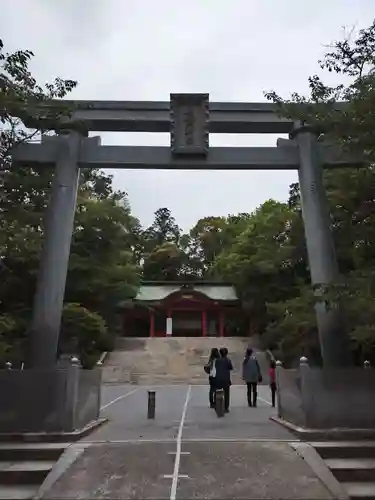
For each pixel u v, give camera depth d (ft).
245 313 161.79
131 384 106.63
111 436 31.89
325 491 21.31
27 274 58.70
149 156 44.14
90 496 20.84
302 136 44.24
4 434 29.63
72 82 38.09
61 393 31.07
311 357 79.87
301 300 71.87
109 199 103.71
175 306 166.50
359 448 27.89
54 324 39.14
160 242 292.20
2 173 35.60
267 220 117.29
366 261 40.50
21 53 32.19
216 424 38.11
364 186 34.99
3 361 47.03
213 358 50.34
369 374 32.35
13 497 22.21
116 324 143.23
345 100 37.47
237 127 46.62
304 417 32.09
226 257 184.75
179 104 44.45
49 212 41.57
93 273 96.12
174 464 24.85
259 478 22.77
